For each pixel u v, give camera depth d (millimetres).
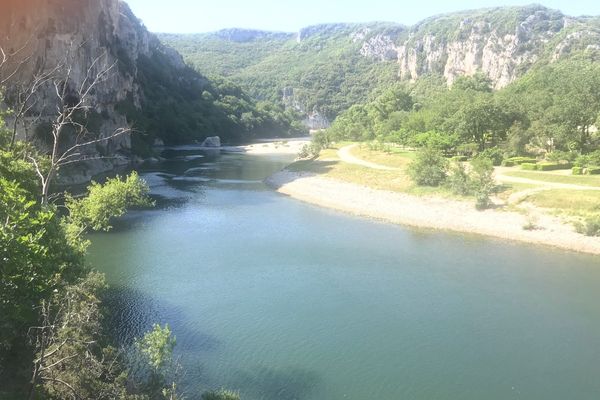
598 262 45375
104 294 34312
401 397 23672
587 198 57406
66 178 76938
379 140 123812
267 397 23234
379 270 42438
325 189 79688
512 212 59312
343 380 25016
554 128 82188
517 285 39250
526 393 24234
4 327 17500
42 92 77750
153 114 167750
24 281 15938
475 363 27016
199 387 23703
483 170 66438
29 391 16531
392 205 67875
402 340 29531
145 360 24328
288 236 53250
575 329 31406
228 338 29094
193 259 44000
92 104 98188
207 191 79500
